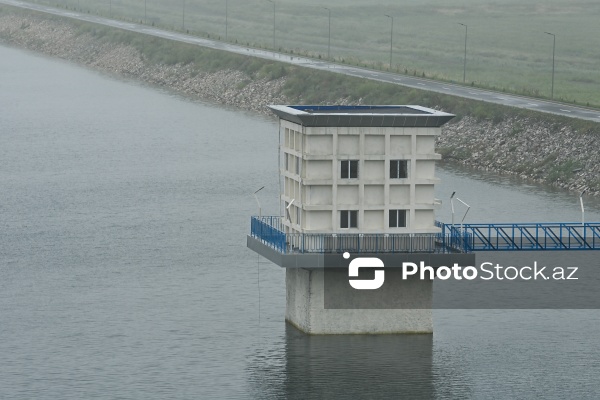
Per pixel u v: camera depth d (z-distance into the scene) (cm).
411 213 16625
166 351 16825
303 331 17162
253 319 17925
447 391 15638
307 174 16438
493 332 17525
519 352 16812
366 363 16300
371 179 16525
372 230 16562
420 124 16488
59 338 17312
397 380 15912
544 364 16438
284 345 16862
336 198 16475
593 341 17238
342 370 16138
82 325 17812
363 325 16975
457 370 16175
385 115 16362
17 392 15550
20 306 18638
